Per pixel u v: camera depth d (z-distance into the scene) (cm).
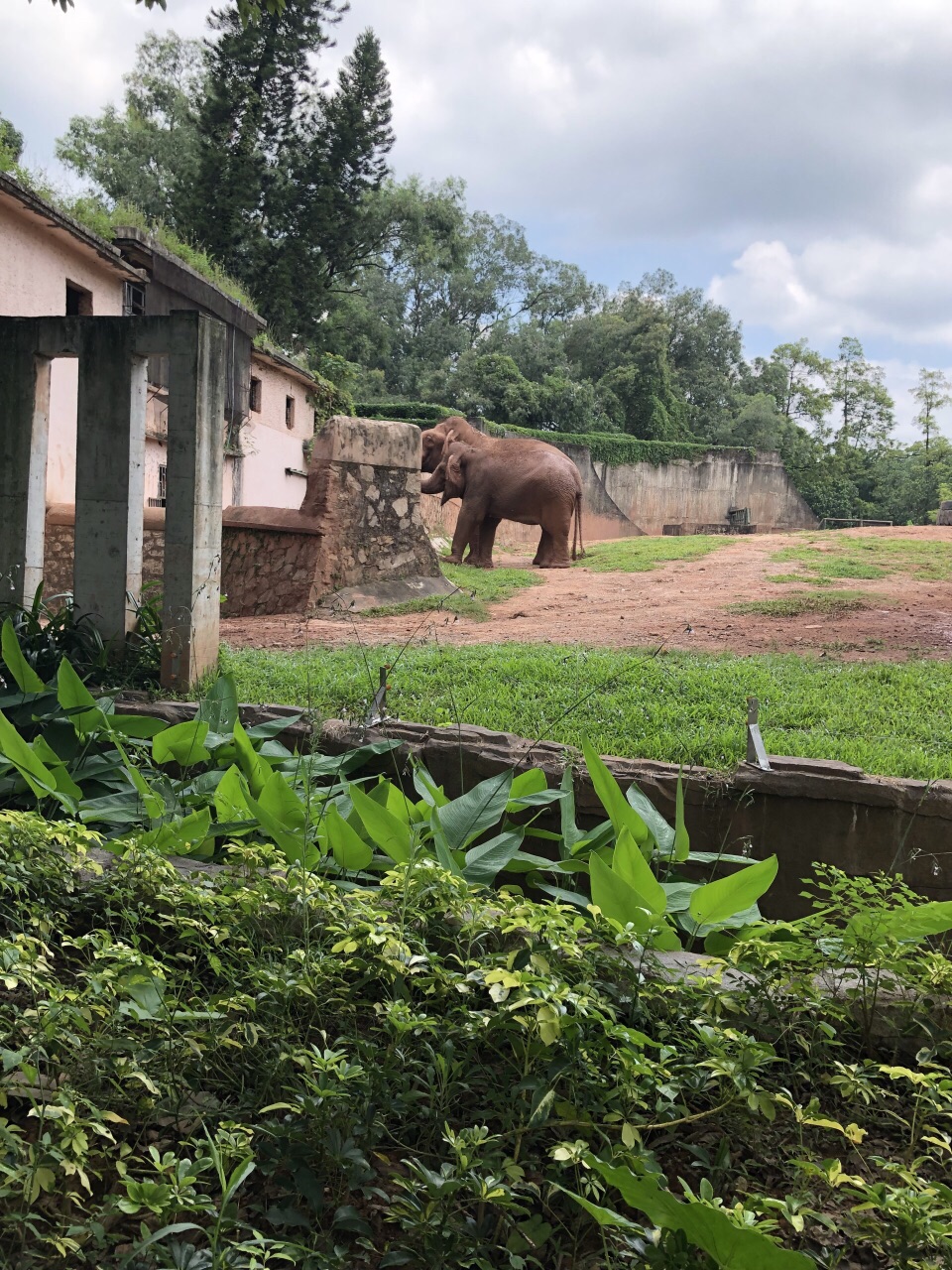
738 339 7019
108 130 3903
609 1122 221
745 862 405
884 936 283
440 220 4194
